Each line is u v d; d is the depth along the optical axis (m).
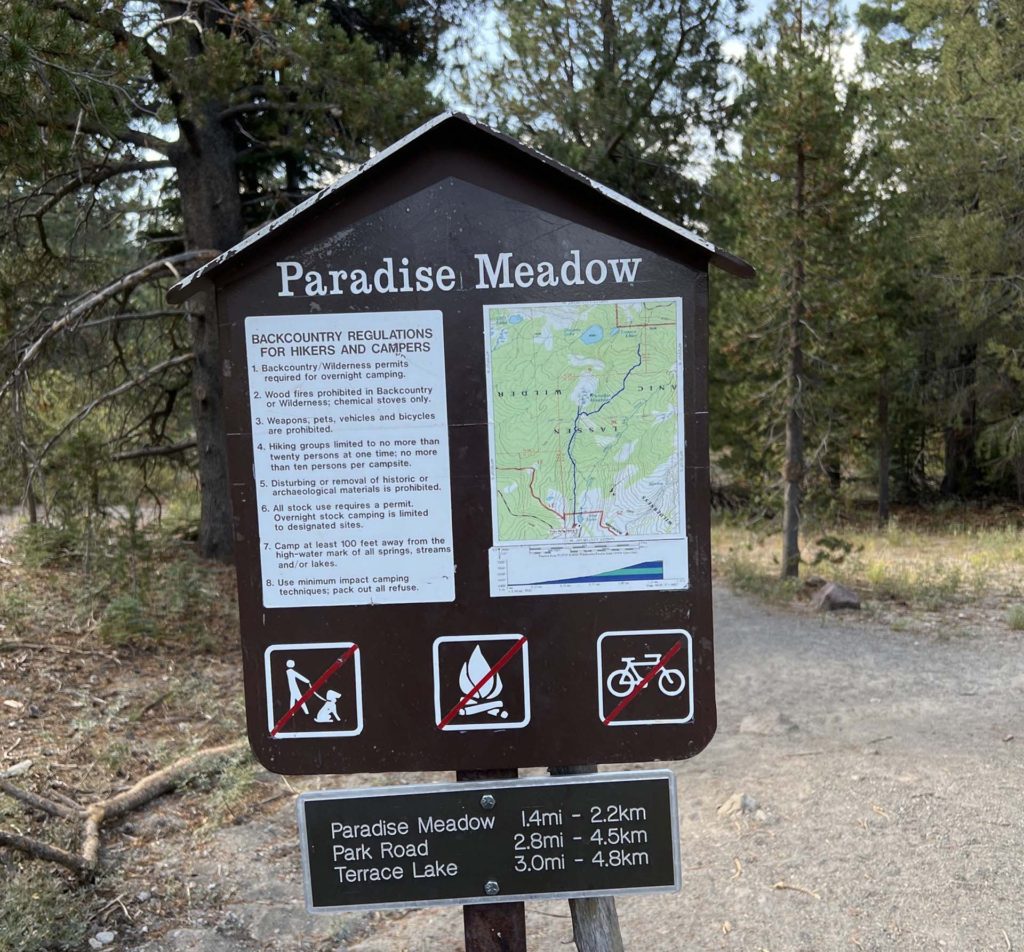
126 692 6.67
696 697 2.60
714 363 16.73
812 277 11.60
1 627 7.39
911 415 22.28
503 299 2.52
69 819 4.67
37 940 3.62
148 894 4.20
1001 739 5.91
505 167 2.50
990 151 17.55
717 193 14.12
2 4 5.02
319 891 2.62
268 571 2.57
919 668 8.07
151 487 12.30
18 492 9.18
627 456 2.56
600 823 2.62
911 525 20.64
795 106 10.95
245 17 8.68
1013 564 13.50
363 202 2.50
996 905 3.83
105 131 6.41
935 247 18.44
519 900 2.64
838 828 4.61
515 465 2.55
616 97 12.89
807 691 7.50
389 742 2.61
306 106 9.16
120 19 7.14
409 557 2.57
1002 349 18.16
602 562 2.58
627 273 2.52
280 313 2.51
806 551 14.75
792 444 12.03
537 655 2.59
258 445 2.54
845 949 3.63
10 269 9.70
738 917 3.93
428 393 2.54
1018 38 17.62
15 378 8.55
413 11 11.51
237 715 6.55
